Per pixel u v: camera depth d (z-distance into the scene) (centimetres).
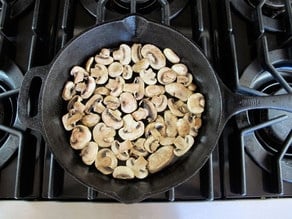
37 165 43
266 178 43
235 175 43
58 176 42
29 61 43
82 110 44
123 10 48
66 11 45
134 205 43
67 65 44
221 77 46
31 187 42
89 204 43
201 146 42
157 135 45
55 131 42
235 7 48
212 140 40
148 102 46
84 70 45
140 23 43
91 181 40
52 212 43
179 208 43
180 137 44
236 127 43
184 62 46
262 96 40
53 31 47
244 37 48
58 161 38
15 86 44
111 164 43
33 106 44
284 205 44
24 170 41
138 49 46
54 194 41
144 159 44
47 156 43
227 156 44
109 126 45
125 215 43
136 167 43
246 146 43
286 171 43
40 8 45
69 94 44
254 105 40
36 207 43
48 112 41
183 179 39
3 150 43
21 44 47
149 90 46
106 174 43
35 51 43
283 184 44
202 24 45
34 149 43
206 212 43
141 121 45
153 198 43
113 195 38
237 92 43
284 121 44
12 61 45
